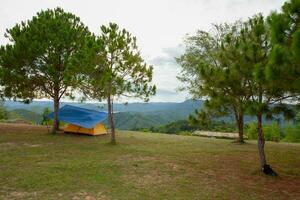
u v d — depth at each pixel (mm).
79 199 8102
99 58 17672
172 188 9562
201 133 30078
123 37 17641
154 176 11023
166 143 20062
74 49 21531
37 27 21219
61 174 10625
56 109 22922
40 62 21000
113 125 18703
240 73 10562
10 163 12070
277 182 10867
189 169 12438
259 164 13898
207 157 15258
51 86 22312
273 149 19078
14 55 19984
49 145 17156
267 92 10445
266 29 10391
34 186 9094
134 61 17609
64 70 20844
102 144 18312
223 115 15578
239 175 11734
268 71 7449
